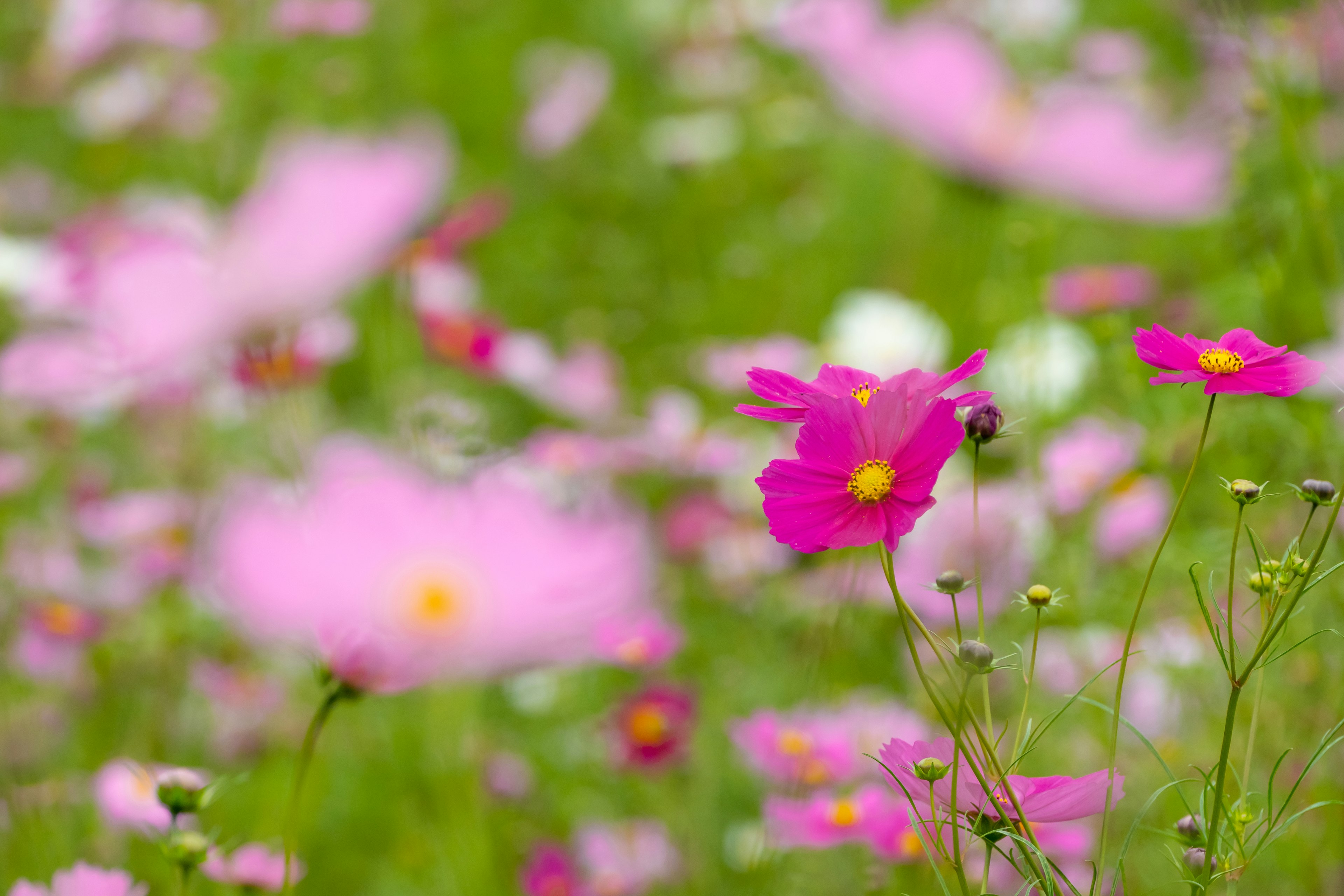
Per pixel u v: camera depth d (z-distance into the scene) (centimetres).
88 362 239
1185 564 264
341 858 302
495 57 674
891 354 420
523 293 536
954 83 292
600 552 212
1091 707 265
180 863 232
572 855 276
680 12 695
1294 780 255
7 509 357
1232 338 221
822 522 219
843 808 248
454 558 211
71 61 552
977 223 409
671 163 585
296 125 514
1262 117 316
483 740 300
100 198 542
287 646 219
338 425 355
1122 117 289
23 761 274
